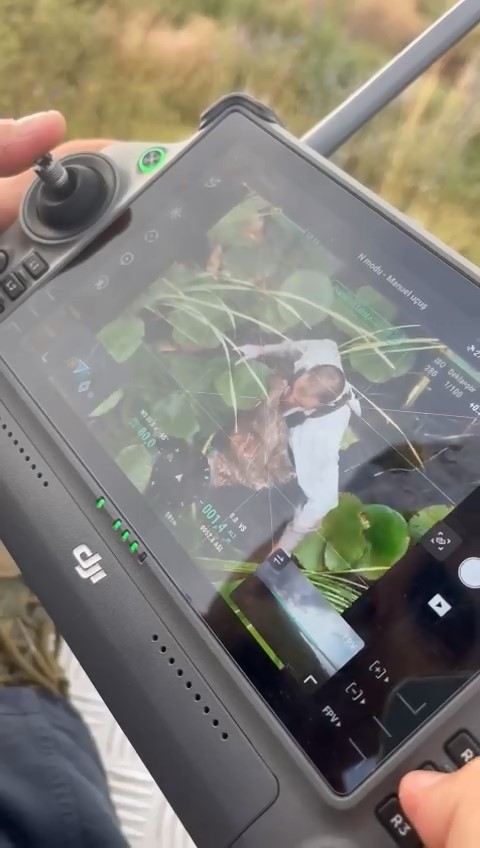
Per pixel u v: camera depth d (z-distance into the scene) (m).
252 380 0.45
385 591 0.39
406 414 0.42
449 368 0.42
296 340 0.45
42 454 0.47
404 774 0.36
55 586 0.45
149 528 0.44
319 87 0.73
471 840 0.30
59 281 0.50
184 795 0.39
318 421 0.43
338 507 0.41
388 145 0.65
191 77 0.77
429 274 0.44
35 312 0.50
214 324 0.47
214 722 0.40
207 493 0.44
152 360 0.47
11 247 0.52
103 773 0.62
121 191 0.51
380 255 0.45
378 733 0.37
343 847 0.36
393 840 0.35
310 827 0.37
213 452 0.45
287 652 0.40
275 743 0.39
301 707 0.39
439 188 0.65
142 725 0.41
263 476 0.43
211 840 0.38
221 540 0.43
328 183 0.47
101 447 0.46
